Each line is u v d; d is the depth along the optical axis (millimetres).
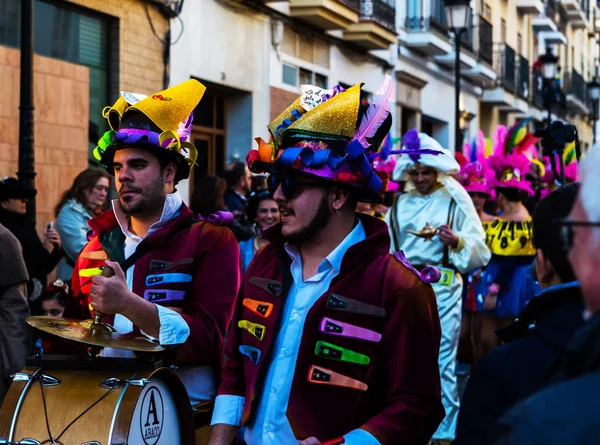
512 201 9047
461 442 2441
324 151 3373
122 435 3600
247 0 14914
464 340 9422
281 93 16219
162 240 4188
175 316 3914
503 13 32594
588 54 52906
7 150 10273
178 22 13180
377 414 3283
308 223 3391
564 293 2449
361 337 3293
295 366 3344
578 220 1840
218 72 14297
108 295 3736
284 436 3344
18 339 5297
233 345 3613
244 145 15266
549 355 2395
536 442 1536
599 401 1557
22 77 7527
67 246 7613
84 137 11453
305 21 16906
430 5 23266
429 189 7453
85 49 11578
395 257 3381
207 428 4176
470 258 7227
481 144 9484
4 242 5309
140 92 12430
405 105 22797
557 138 7672
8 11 10375
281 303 3453
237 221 7875
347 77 19203
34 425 3652
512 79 31844
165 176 4234
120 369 3752
